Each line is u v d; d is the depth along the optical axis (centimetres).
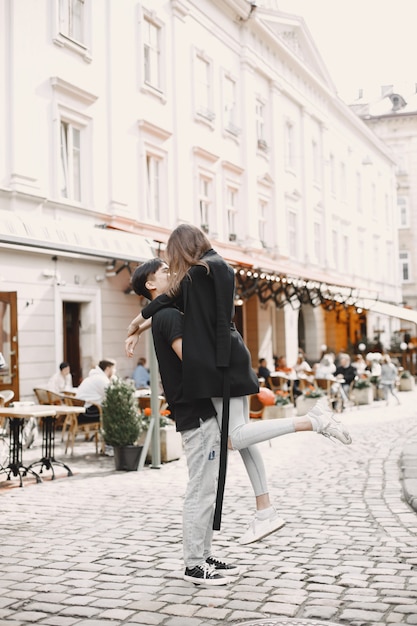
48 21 1488
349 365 2031
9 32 1389
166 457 972
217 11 2242
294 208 2864
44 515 636
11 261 1397
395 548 496
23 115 1411
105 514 636
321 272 3155
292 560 468
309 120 3064
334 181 3438
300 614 363
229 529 563
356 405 2052
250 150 2433
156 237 1767
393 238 4597
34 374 1444
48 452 874
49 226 697
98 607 379
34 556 491
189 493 408
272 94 2648
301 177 2962
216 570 423
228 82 2344
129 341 448
